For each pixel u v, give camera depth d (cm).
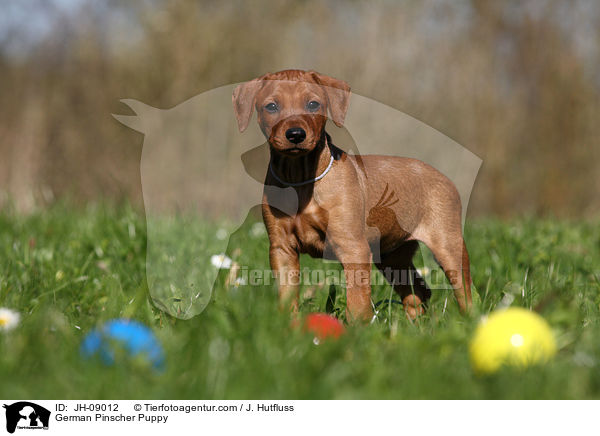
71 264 590
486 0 1347
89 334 345
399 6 1298
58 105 1289
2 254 644
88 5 1297
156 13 1299
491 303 489
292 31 1297
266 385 304
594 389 311
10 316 398
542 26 1363
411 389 308
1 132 1255
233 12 1301
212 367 317
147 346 328
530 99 1381
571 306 437
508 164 1362
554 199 1363
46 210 980
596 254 725
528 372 315
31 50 1287
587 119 1372
